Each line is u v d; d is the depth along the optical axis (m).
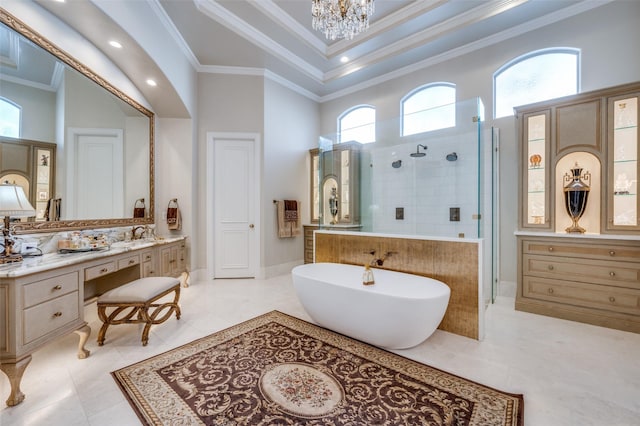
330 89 5.05
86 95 2.60
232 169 4.29
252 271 4.34
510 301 3.22
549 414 1.44
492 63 3.46
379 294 2.02
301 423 1.38
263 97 4.32
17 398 1.52
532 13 3.04
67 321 1.88
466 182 2.70
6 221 1.84
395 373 1.81
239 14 3.24
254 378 1.76
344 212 3.62
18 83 2.02
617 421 1.39
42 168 2.20
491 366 1.89
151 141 3.64
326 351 2.10
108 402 1.54
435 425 1.36
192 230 4.00
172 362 1.95
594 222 2.71
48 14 2.19
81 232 2.55
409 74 4.23
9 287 1.53
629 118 2.48
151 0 2.80
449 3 3.08
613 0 2.75
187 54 3.72
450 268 2.45
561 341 2.25
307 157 5.11
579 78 2.94
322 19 2.73
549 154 2.82
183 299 3.34
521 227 2.99
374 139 3.39
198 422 1.39
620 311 2.45
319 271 3.01
